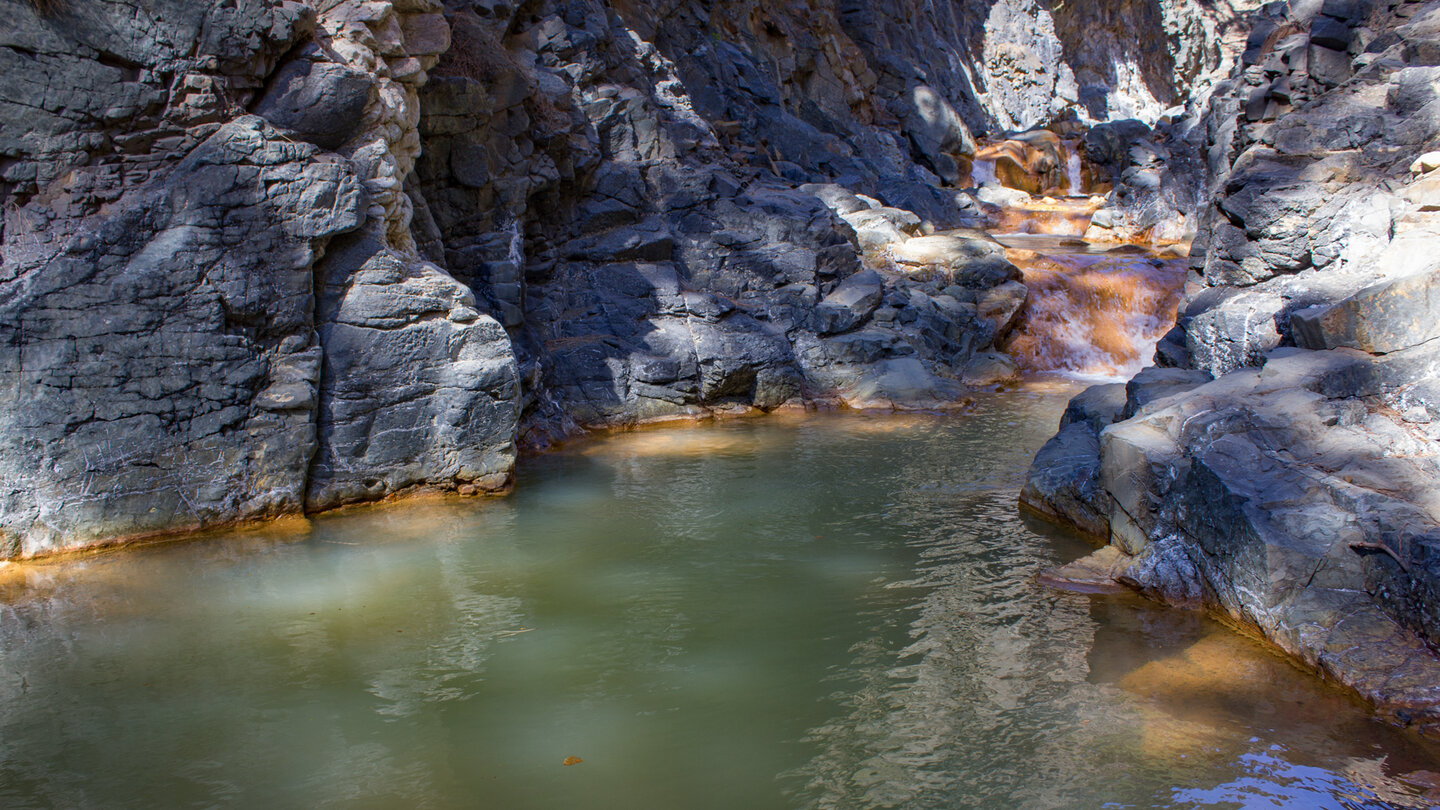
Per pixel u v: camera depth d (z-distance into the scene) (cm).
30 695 592
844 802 478
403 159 1097
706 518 942
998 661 634
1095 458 938
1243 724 548
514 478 1074
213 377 875
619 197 1552
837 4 2864
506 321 1260
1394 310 759
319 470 953
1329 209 963
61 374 810
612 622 702
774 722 560
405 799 484
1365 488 649
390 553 845
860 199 2009
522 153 1381
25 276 797
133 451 847
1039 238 2380
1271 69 1220
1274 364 798
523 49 1544
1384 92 1032
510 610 722
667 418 1391
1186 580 725
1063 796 481
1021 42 3556
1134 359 1822
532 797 486
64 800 482
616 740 541
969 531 899
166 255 845
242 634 679
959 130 2855
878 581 777
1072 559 829
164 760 520
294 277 909
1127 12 3922
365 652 653
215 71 870
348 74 934
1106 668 622
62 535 824
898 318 1644
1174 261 1980
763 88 2294
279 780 501
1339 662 586
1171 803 473
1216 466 712
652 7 2064
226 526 900
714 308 1486
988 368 1666
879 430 1326
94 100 815
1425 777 494
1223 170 1852
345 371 954
